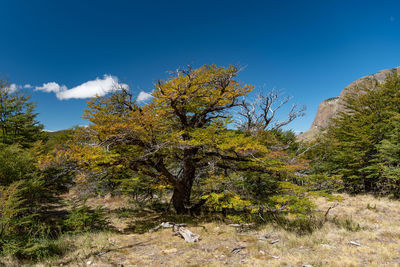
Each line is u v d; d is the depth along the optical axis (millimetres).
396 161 15906
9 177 8164
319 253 6695
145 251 7625
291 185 10859
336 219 10875
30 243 6938
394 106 20391
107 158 9539
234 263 6293
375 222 10422
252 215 11609
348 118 24234
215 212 13672
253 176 13508
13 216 7531
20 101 17266
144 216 13812
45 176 9914
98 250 7602
